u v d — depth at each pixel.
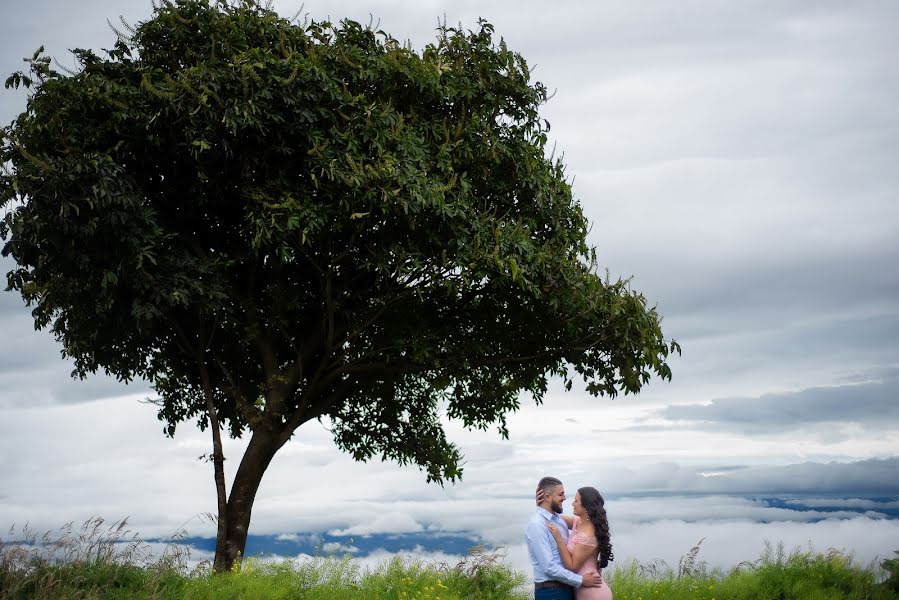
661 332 12.70
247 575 10.09
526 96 13.12
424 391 14.95
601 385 13.30
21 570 8.55
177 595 9.20
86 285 10.86
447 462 14.48
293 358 13.88
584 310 12.45
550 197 13.18
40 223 10.09
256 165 11.44
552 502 7.37
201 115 10.91
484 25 13.28
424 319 12.98
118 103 10.82
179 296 10.69
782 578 11.30
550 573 7.10
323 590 10.04
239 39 11.60
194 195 11.98
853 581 11.21
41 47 10.95
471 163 12.62
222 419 14.21
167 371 13.81
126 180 10.54
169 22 11.70
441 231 11.72
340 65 11.81
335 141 11.15
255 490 12.70
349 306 13.06
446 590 10.23
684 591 11.24
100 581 8.91
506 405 14.84
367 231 11.86
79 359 12.96
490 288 12.88
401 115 11.52
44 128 10.80
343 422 14.77
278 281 12.76
